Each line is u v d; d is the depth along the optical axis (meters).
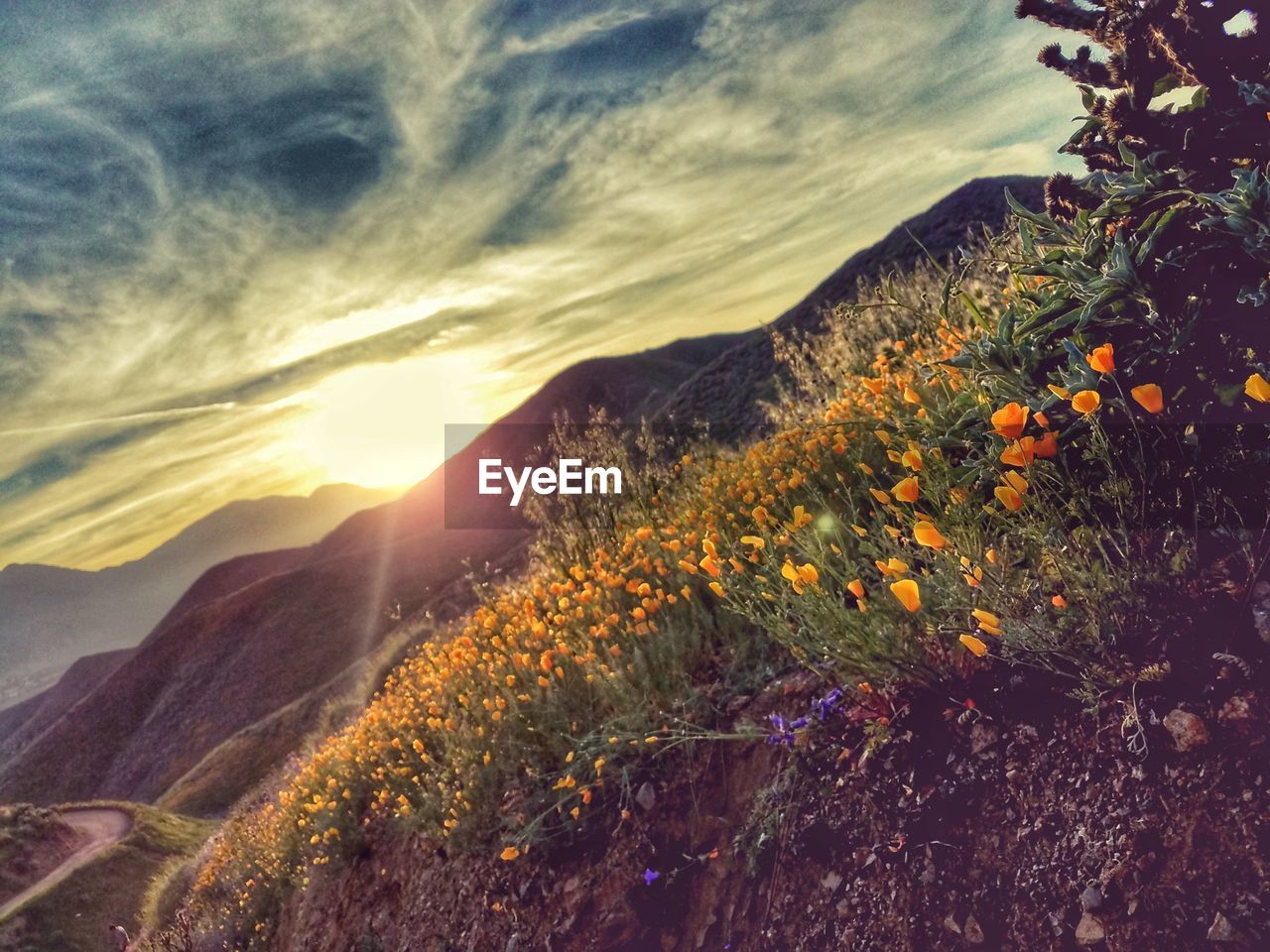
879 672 2.81
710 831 3.29
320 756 8.59
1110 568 2.27
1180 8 2.48
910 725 2.72
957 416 2.87
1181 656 2.11
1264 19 2.44
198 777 53.66
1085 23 2.75
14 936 32.19
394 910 5.00
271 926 7.79
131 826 43.38
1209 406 2.19
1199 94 2.54
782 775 3.08
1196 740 1.99
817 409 5.81
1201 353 2.23
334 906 5.90
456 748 5.07
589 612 5.00
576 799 3.93
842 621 2.88
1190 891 1.84
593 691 4.44
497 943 3.83
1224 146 2.44
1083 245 2.64
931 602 2.75
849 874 2.62
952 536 2.68
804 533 3.45
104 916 34.28
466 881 4.28
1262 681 1.96
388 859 5.56
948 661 2.69
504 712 4.77
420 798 5.49
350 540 163.25
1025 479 2.35
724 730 3.53
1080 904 2.02
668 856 3.36
